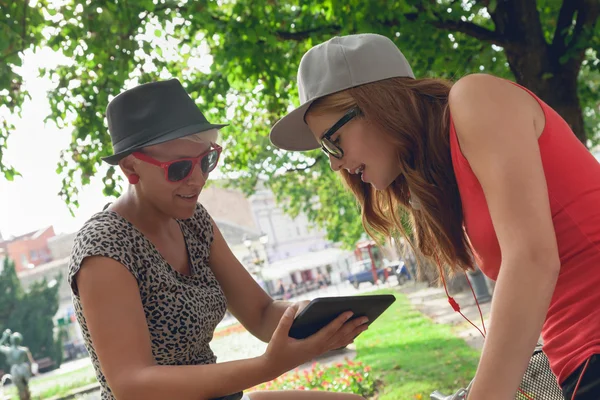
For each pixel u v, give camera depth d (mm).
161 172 2426
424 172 2023
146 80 8039
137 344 2240
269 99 8938
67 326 56875
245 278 2852
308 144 2463
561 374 1882
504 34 7121
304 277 54406
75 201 8523
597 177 1846
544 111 1838
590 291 1800
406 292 30891
